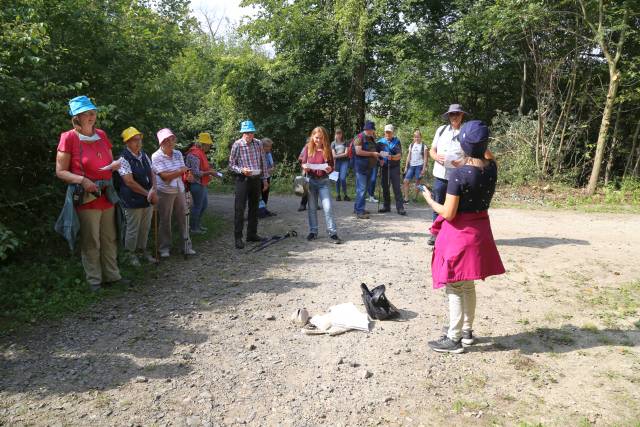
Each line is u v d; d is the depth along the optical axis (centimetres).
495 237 808
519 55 1614
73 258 608
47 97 623
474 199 372
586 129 1509
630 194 1308
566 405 331
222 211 1109
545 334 441
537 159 1503
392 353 407
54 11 703
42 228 595
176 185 668
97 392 345
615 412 321
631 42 1355
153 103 831
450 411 327
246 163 735
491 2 1509
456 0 1683
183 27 999
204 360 393
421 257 677
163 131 651
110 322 462
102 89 771
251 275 606
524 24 1338
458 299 401
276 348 415
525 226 911
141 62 823
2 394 339
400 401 338
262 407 331
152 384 357
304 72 1964
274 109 1958
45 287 528
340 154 1228
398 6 1819
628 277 594
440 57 1788
